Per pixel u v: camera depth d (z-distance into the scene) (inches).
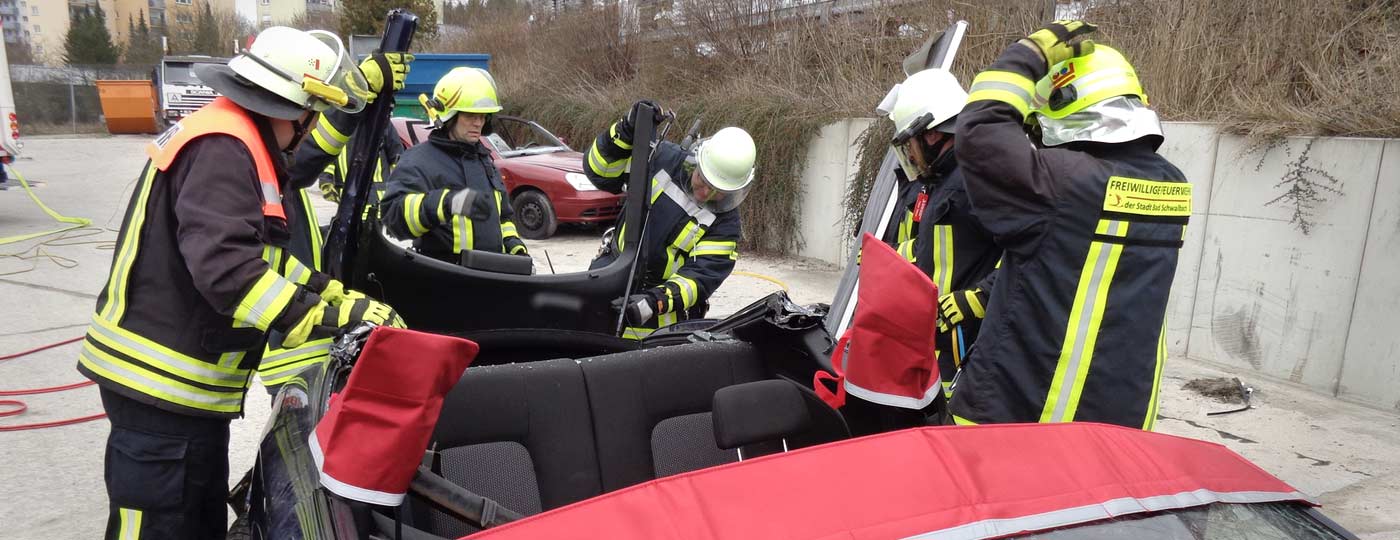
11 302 260.5
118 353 86.3
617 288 122.9
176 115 991.0
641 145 128.0
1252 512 58.4
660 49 499.2
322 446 59.7
